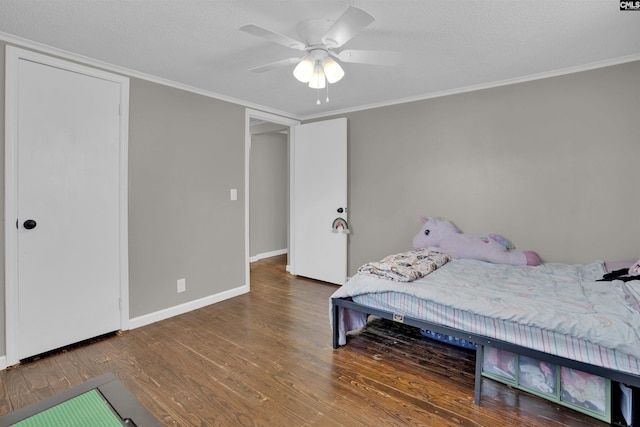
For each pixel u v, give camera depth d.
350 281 2.49
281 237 6.16
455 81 3.08
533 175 2.98
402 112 3.69
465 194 3.33
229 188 3.61
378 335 2.74
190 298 3.27
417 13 1.87
